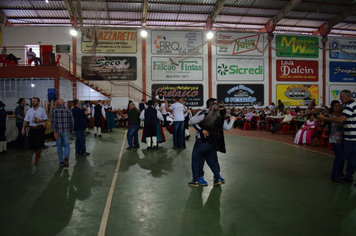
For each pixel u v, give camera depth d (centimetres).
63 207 381
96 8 1546
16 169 605
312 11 2019
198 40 2108
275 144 962
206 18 2073
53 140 1035
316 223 325
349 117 459
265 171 577
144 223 327
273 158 714
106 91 2016
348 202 393
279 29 2288
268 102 2197
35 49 1961
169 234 299
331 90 2283
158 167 611
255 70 2178
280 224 323
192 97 2109
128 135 852
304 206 379
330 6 1972
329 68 2275
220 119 457
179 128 851
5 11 1881
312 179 514
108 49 2019
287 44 2216
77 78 1839
